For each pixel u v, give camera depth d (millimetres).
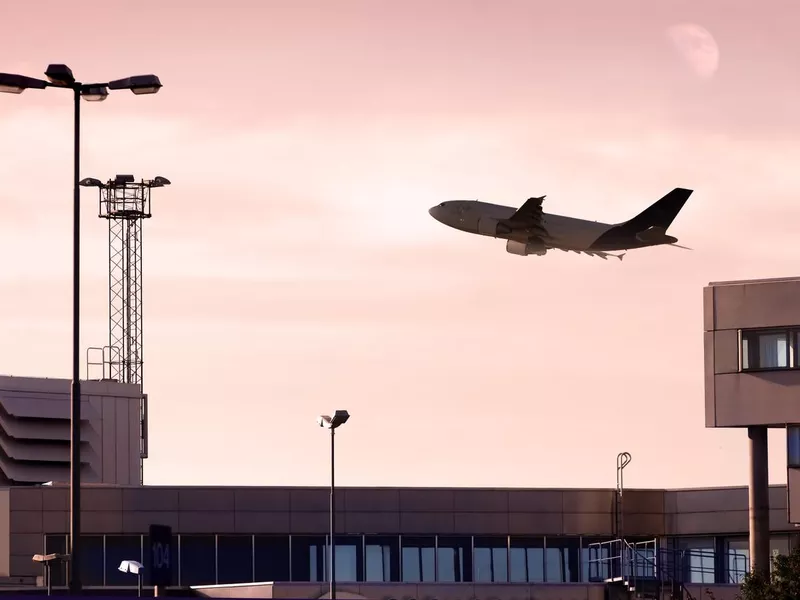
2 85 161875
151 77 164500
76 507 160375
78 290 163375
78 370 162750
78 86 164875
